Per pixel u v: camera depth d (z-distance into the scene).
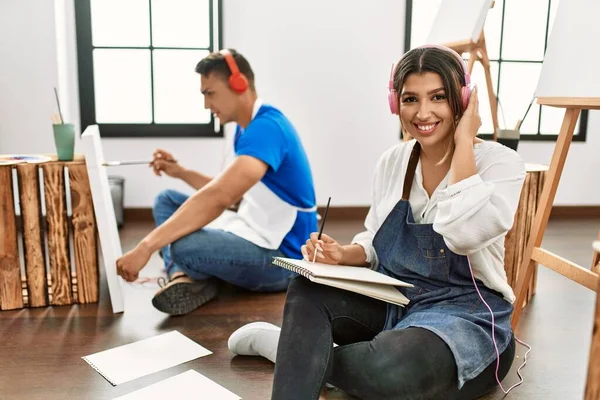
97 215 1.90
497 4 3.58
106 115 3.39
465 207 1.16
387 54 3.42
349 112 3.46
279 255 2.08
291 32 3.33
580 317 1.98
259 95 3.37
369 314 1.33
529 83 3.69
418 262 1.33
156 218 2.42
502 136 2.18
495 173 1.25
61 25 3.19
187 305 1.95
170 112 3.44
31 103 3.12
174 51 3.38
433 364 1.17
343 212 3.55
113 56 3.34
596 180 3.74
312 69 3.38
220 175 1.95
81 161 1.98
